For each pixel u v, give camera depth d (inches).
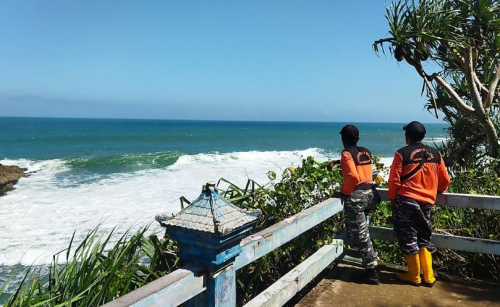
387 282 152.1
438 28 247.4
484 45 271.7
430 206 143.9
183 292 72.2
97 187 693.9
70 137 2300.7
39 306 91.1
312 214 133.4
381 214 188.1
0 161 1125.1
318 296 140.6
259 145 2064.5
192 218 76.2
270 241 105.7
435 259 174.6
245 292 150.1
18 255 356.5
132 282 122.1
